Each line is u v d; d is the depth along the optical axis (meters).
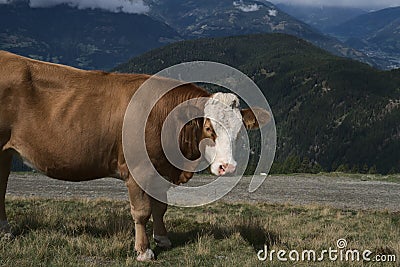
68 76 8.20
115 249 8.35
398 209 20.58
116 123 8.02
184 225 10.84
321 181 30.25
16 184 24.39
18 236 8.88
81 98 8.04
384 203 22.31
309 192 25.16
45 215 10.36
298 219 14.57
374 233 12.31
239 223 11.00
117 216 10.77
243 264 8.09
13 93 8.02
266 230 10.45
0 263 7.45
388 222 14.85
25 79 8.03
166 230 9.80
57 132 7.98
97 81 8.20
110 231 9.37
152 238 9.42
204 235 9.62
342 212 17.78
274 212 17.02
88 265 7.53
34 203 15.70
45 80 8.10
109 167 8.29
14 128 8.12
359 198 23.64
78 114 7.98
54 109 8.01
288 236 10.54
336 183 29.36
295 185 27.78
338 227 13.11
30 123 8.03
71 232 9.34
